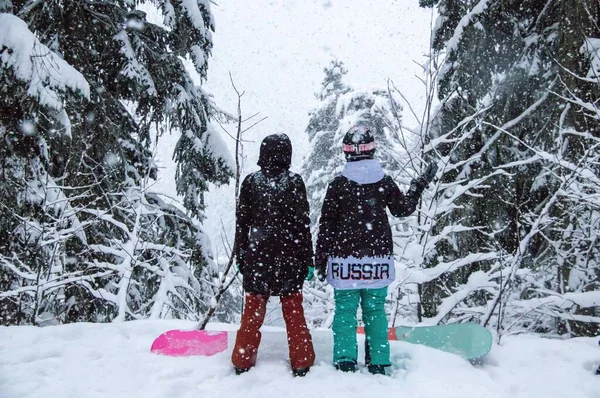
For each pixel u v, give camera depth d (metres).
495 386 3.33
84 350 3.74
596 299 5.44
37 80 6.17
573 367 3.72
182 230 8.89
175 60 8.72
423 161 6.19
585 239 6.33
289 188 3.59
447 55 8.54
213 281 8.95
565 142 7.39
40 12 7.57
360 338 4.37
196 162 9.27
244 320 3.50
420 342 4.22
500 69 8.66
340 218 3.63
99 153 8.01
